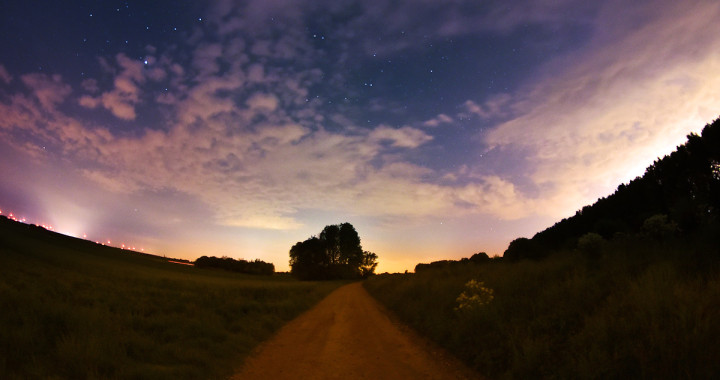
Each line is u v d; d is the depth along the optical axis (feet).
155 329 33.58
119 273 115.55
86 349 22.34
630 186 76.74
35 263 98.12
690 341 17.30
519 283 40.93
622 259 33.81
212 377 24.12
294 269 302.25
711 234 30.63
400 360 30.12
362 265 361.92
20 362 20.44
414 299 65.98
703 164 47.80
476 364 26.78
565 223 100.94
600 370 18.37
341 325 51.01
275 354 32.60
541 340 24.44
